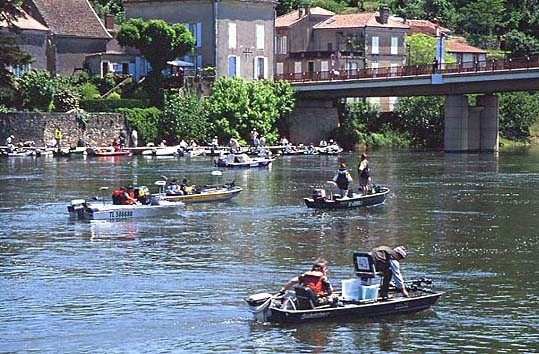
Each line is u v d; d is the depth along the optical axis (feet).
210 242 342.03
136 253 322.75
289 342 228.43
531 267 300.61
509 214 407.44
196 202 442.50
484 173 599.16
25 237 351.05
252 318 245.04
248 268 299.79
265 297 240.94
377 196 435.94
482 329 237.66
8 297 266.16
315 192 421.18
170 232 362.53
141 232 362.53
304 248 330.75
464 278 286.05
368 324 239.71
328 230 366.63
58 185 508.53
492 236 353.51
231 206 432.25
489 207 429.38
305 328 237.45
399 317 245.24
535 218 395.96
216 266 302.66
